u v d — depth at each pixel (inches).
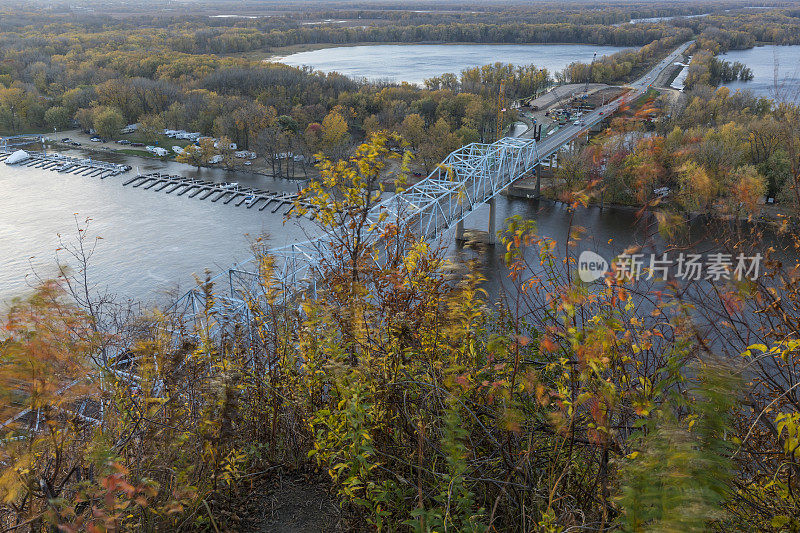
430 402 209.8
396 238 262.2
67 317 185.3
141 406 207.5
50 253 2314.2
